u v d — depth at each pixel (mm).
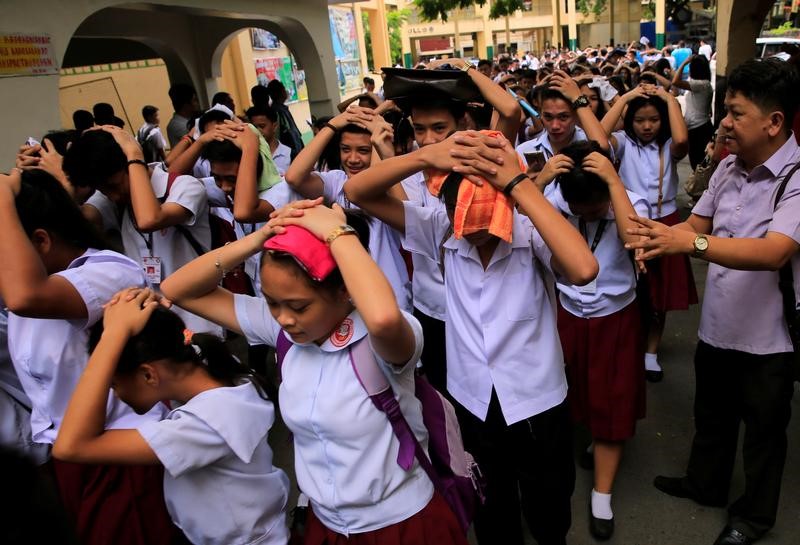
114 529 1787
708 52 15617
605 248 2393
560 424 1955
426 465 1468
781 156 1954
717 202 2244
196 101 6695
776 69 1882
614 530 2484
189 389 1603
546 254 1768
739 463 2818
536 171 3094
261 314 1609
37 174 1883
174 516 1636
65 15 4684
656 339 3572
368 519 1425
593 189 2186
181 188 2730
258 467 1650
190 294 1608
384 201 1946
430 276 2543
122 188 2664
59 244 1890
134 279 1924
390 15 30312
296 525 2551
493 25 38500
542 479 2006
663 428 3131
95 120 5656
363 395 1368
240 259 1545
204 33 9430
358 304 1233
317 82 9477
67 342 1814
